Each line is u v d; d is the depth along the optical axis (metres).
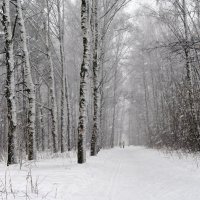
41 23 23.58
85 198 6.93
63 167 11.63
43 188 7.17
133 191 7.98
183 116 20.33
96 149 20.02
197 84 18.59
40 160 15.60
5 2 13.07
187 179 9.28
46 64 28.19
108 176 10.82
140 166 14.45
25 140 17.95
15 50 22.22
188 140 19.06
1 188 6.79
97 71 20.50
